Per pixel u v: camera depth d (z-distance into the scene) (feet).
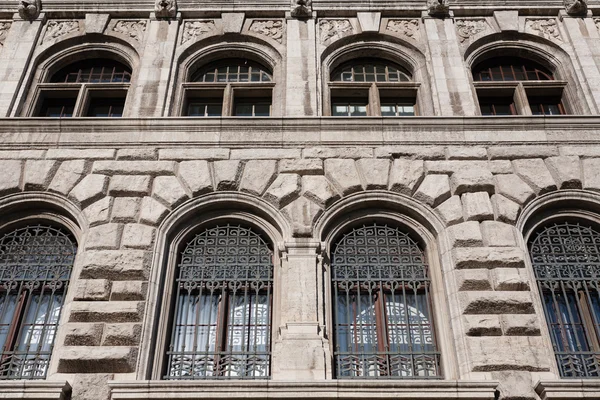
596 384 30.99
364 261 38.09
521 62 50.62
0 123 42.83
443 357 34.27
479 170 40.75
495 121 43.09
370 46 49.98
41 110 47.42
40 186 40.04
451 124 42.96
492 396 30.94
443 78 46.83
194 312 36.42
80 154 41.57
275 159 41.24
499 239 37.45
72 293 35.22
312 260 36.73
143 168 40.78
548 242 38.91
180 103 46.52
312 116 43.19
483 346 33.30
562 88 47.93
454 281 35.96
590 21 50.65
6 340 35.19
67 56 49.83
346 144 42.06
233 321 35.96
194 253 38.32
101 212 38.58
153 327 34.60
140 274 35.88
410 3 51.19
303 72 47.11
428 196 39.50
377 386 30.78
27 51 48.78
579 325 35.88
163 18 50.98
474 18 51.01
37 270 37.63
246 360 34.42
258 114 47.29
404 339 35.42
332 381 30.78
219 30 50.47
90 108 47.50
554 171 40.96
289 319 34.45
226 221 39.50
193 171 40.52
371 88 47.44
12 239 38.96
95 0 51.31
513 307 34.73
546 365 32.83
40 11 51.11
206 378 33.81
